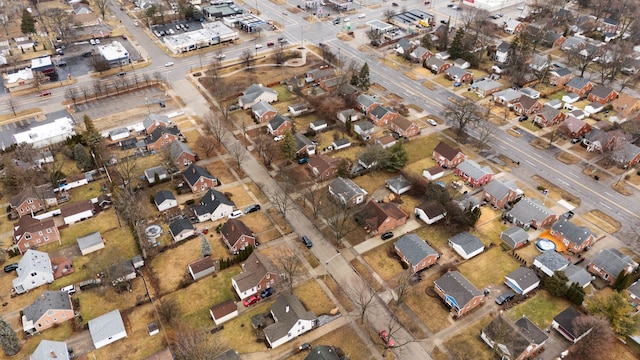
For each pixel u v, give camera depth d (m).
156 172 114.88
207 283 88.31
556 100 146.38
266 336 76.75
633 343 77.00
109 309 83.50
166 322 80.75
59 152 126.31
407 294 86.00
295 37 195.62
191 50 183.62
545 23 195.12
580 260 92.56
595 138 124.81
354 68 161.88
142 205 104.81
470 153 125.19
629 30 195.50
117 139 130.12
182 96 152.75
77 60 175.88
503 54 173.25
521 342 73.62
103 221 104.12
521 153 125.25
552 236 98.31
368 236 99.25
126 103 148.88
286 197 105.69
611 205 107.25
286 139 117.94
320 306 84.00
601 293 86.38
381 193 111.38
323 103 140.88
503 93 148.00
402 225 101.94
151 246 96.25
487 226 101.75
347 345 77.19
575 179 115.56
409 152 125.69
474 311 83.06
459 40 171.88
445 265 92.25
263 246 96.62
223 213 103.44
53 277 89.38
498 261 93.19
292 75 165.12
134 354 75.75
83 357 75.00
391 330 78.19
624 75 165.12
